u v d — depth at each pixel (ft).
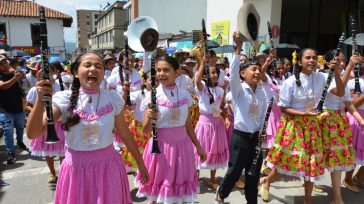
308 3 41.19
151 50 14.61
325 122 12.39
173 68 10.47
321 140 12.03
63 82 17.16
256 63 11.09
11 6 97.09
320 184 15.23
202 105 14.30
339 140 12.35
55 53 100.89
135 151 8.54
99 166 7.53
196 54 15.96
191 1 90.79
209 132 14.25
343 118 12.73
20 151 21.15
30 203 13.44
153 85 9.84
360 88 13.38
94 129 7.38
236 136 11.14
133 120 14.57
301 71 12.33
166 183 10.23
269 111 11.00
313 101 11.96
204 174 16.66
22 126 20.76
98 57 7.55
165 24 89.76
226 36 41.06
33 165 18.43
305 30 41.65
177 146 10.39
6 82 18.48
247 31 10.58
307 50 11.87
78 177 7.43
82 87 7.60
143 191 10.73
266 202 13.28
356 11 39.70
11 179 16.21
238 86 11.04
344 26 41.63
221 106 14.70
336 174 12.51
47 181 15.93
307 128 11.78
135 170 14.85
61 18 100.73
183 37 63.26
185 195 10.51
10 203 13.42
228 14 40.78
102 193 7.43
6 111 18.81
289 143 11.96
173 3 89.56
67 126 7.27
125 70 15.47
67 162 7.61
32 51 96.07
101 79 7.54
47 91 6.74
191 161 10.67
